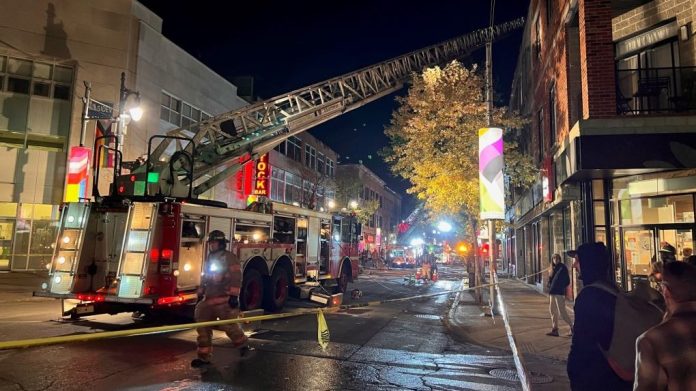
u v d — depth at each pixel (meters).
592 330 3.13
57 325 9.56
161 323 10.01
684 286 2.49
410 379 6.71
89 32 22.47
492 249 12.98
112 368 6.68
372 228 64.19
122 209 9.87
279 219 13.48
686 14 11.32
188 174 12.84
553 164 15.84
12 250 21.12
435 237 56.88
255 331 9.99
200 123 14.96
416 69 22.39
